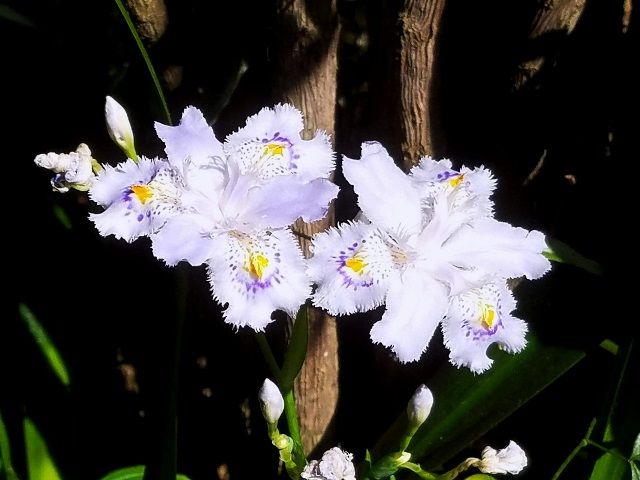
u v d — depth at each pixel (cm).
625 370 17
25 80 22
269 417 14
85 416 21
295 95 18
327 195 14
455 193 15
